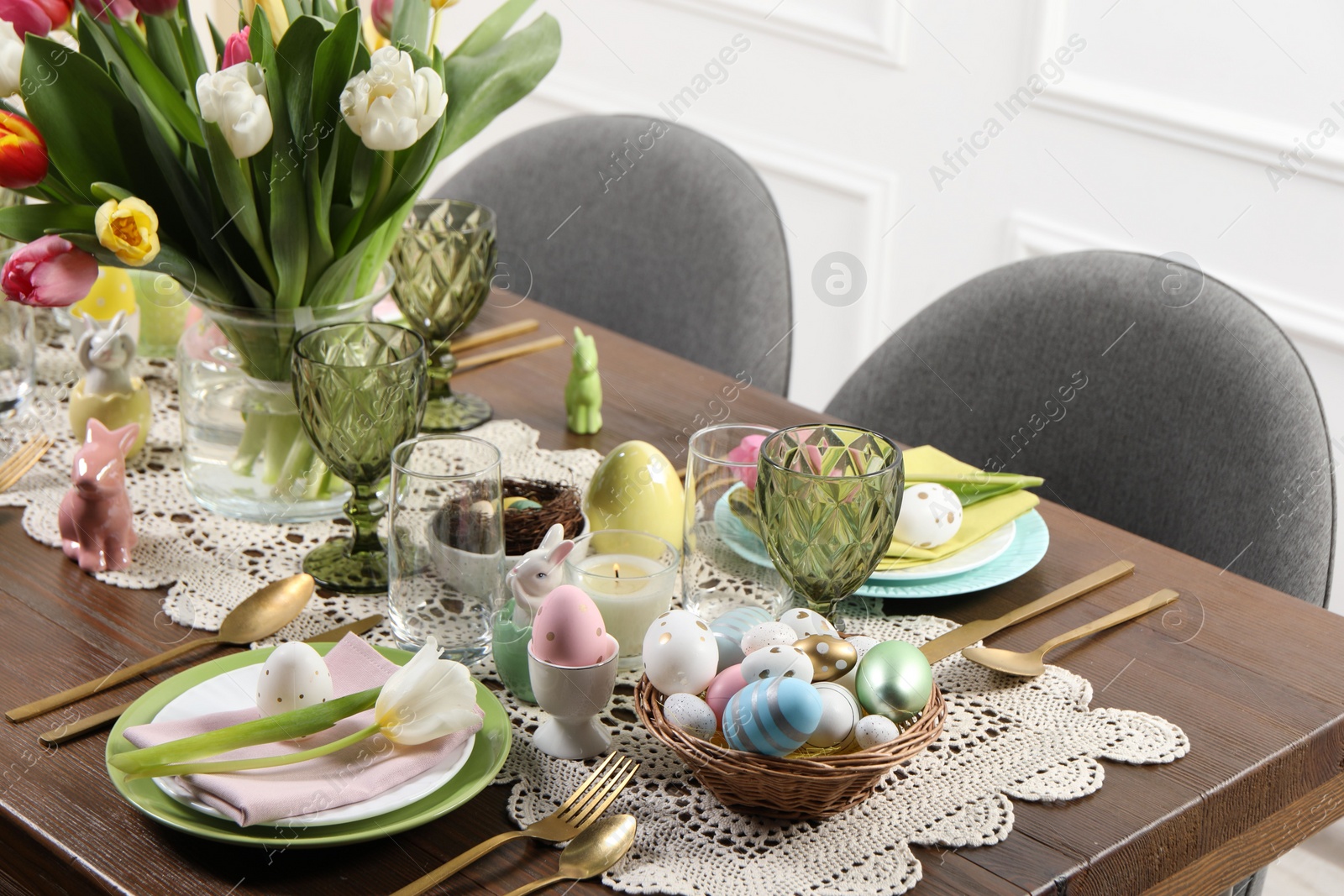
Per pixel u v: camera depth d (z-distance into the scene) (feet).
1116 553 3.40
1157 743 2.59
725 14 8.44
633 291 5.55
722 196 5.31
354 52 3.03
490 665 2.84
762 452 2.64
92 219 3.06
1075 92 7.06
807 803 2.29
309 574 3.16
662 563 2.84
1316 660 2.93
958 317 4.54
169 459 3.73
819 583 2.67
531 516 3.01
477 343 4.52
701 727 2.29
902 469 2.63
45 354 4.27
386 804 2.23
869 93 7.98
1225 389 3.93
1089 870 2.26
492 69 3.56
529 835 2.27
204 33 7.29
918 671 2.32
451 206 4.03
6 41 2.90
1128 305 4.21
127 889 2.15
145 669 2.77
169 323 4.30
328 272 3.26
